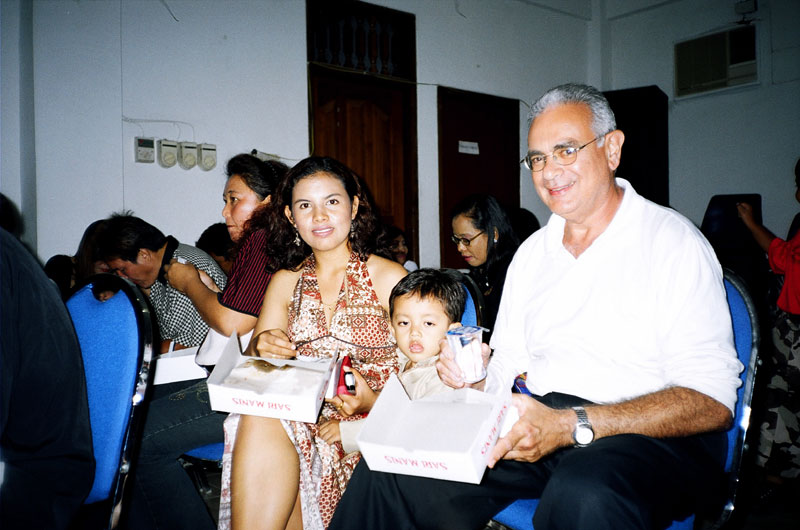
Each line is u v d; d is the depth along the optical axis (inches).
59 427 44.2
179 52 145.7
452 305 61.6
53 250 128.5
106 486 50.8
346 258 65.2
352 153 183.0
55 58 128.1
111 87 135.7
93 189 133.6
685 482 44.1
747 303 51.2
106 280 55.8
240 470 52.7
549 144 53.6
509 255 96.7
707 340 47.1
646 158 209.6
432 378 58.1
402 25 190.7
